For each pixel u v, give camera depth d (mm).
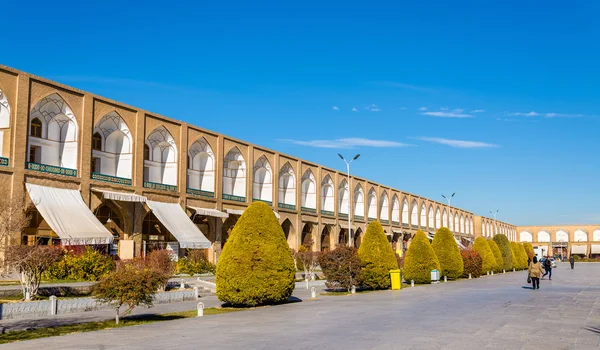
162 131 33562
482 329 11688
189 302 20531
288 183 46875
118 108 30141
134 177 30812
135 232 30891
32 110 26234
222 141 38156
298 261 39312
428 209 76938
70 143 27688
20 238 23203
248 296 17312
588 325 12359
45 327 13734
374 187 61312
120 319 15219
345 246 25359
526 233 118000
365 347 9523
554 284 29125
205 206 36344
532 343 10000
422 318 13648
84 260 24344
